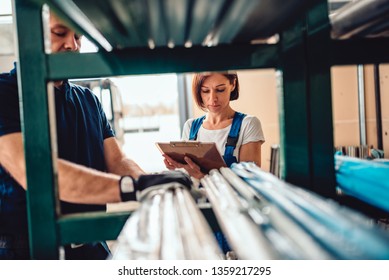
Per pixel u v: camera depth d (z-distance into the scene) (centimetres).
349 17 71
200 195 82
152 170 353
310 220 49
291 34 76
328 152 79
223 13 65
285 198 60
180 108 340
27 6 70
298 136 78
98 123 153
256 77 338
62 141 133
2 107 104
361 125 338
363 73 334
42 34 71
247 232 49
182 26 73
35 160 73
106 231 75
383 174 69
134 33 79
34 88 72
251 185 73
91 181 84
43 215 74
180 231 54
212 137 194
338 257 39
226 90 189
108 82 291
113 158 155
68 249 131
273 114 340
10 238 128
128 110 359
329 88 77
